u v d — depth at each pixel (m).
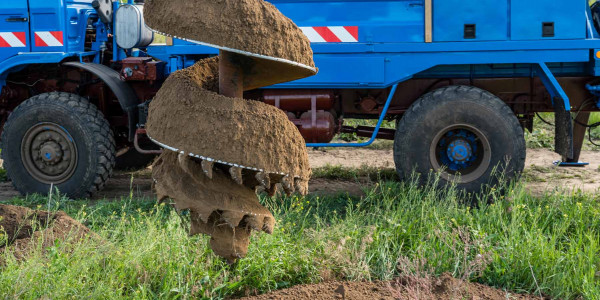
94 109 7.33
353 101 7.24
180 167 3.14
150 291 4.22
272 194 3.33
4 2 7.40
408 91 7.13
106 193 7.66
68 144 7.25
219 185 3.13
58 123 7.21
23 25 7.39
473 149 6.75
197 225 3.44
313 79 6.72
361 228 5.43
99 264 4.52
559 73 7.00
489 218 5.58
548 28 6.50
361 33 6.64
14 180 7.40
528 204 6.07
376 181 7.95
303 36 3.09
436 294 4.27
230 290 4.41
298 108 6.89
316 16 6.67
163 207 6.42
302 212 6.22
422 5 6.58
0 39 7.45
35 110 7.24
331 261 4.82
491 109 6.54
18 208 5.52
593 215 5.75
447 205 6.23
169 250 4.67
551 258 4.78
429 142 6.66
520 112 7.20
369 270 4.74
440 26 6.56
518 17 6.51
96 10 7.52
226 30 2.89
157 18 3.01
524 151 6.60
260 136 2.94
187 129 2.94
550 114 11.80
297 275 4.70
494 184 6.64
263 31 2.93
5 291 3.95
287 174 3.00
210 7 2.93
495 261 4.75
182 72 3.23
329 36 6.67
